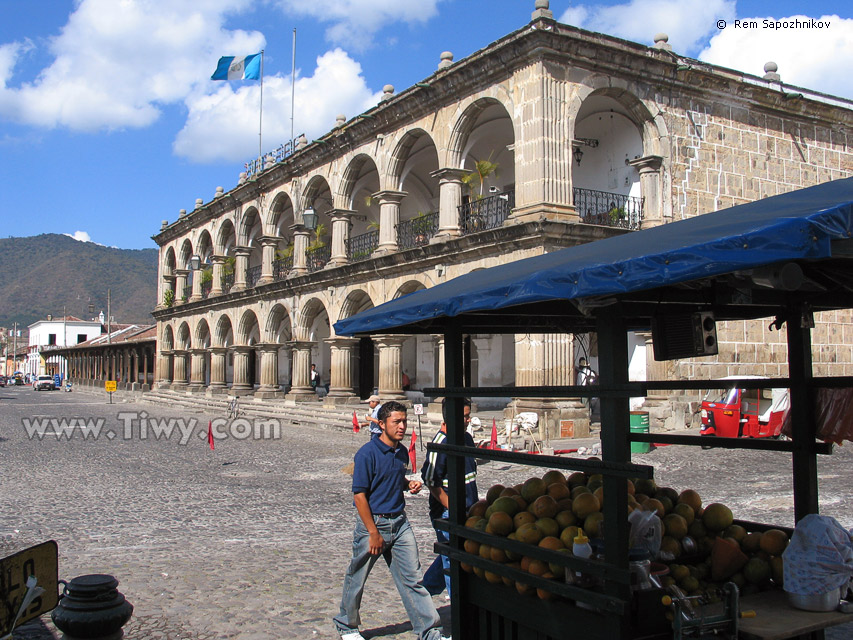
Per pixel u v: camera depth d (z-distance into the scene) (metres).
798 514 4.61
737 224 3.64
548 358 18.64
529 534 4.39
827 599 3.96
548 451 16.83
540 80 19.20
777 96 23.25
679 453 16.83
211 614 6.64
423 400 28.77
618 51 20.02
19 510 11.49
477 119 22.73
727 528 4.77
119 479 14.60
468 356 21.20
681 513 4.80
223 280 39.72
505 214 22.81
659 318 4.61
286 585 7.51
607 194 21.28
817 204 3.50
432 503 6.34
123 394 52.56
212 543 9.35
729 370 21.77
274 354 34.25
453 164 22.36
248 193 35.84
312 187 30.98
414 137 24.67
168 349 47.66
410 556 5.71
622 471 3.66
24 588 3.81
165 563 8.38
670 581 4.18
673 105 21.50
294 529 10.16
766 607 4.06
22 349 130.38
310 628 6.30
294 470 15.89
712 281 4.37
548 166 19.09
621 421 3.81
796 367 4.63
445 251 21.80
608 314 3.89
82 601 4.38
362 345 34.28
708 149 22.14
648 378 20.59
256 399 34.03
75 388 72.25
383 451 5.81
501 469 15.32
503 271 5.57
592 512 4.41
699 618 3.70
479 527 4.79
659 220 20.81
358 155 27.19
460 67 21.14
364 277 26.28
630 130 21.72
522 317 6.08
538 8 19.23
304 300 30.89
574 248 5.53
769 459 15.64
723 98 22.47
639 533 4.18
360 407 27.33
